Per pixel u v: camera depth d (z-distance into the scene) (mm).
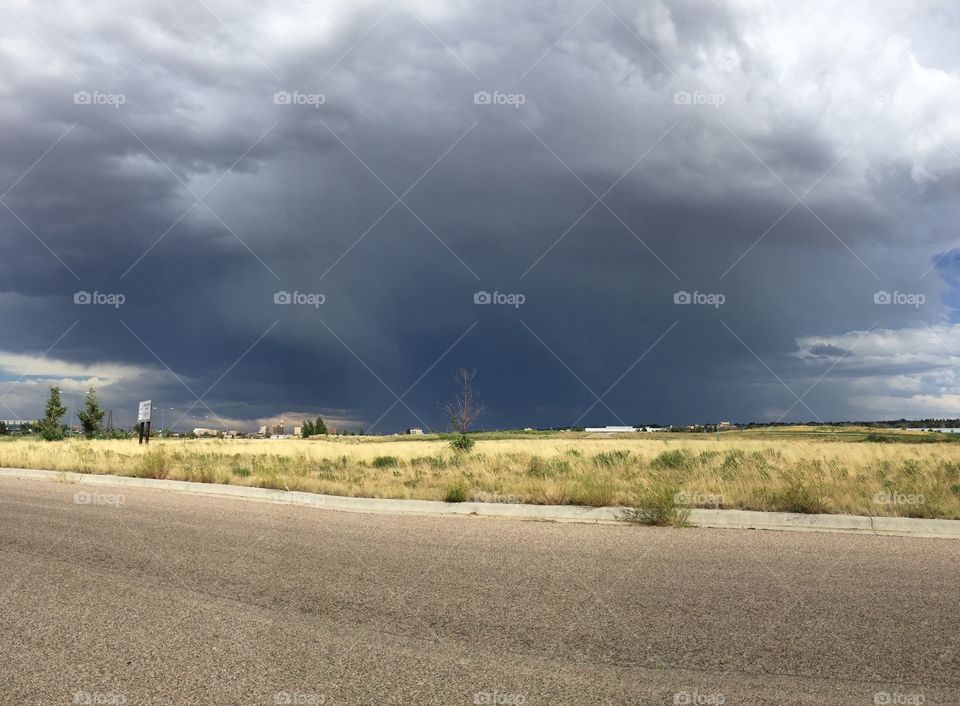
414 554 8047
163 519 10711
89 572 7230
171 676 4500
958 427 75312
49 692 4262
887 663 4688
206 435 91938
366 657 4836
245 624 5543
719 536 9180
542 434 87688
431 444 49594
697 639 5152
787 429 81750
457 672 4574
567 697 4195
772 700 4156
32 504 12555
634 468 19344
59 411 65062
